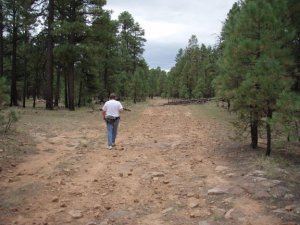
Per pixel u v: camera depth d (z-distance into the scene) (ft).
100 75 174.19
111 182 31.40
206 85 253.24
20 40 130.62
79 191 28.91
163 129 69.51
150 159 40.65
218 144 49.62
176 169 35.83
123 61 209.15
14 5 111.86
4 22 117.60
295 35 43.06
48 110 101.91
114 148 47.21
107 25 107.76
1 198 26.81
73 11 105.40
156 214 24.21
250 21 39.34
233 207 24.85
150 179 32.22
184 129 69.10
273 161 36.14
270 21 38.73
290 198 26.21
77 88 156.66
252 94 38.29
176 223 22.62
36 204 25.90
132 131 65.98
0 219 23.09
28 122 67.62
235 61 40.57
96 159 40.27
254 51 39.22
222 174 33.30
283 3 40.27
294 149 44.14
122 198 27.43
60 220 23.24
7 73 140.36
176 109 140.87
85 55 108.88
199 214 23.88
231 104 42.96
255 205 25.13
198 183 30.58
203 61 280.51
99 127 69.10
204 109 135.33
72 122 73.72
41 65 127.95
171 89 345.31
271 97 37.14
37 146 45.68
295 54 47.93
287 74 40.50
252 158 38.47
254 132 44.04
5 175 32.55
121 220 23.24
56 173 33.73
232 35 42.70
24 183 30.48
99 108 122.42
